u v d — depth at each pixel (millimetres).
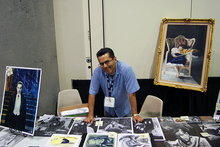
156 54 2566
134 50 2590
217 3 2314
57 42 2697
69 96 2443
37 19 2227
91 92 1793
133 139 1340
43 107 2396
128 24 2506
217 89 2504
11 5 1849
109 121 1639
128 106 1976
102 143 1299
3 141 1392
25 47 2053
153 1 2400
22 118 1450
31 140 1399
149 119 1642
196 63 2205
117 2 2447
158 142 1300
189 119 1615
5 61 1798
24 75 1466
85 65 2729
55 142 1332
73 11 2555
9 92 1519
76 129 1521
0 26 1727
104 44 2615
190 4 2354
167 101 2619
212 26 2113
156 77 2391
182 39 2240
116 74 1682
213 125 1519
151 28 2488
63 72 2803
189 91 2494
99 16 2486
